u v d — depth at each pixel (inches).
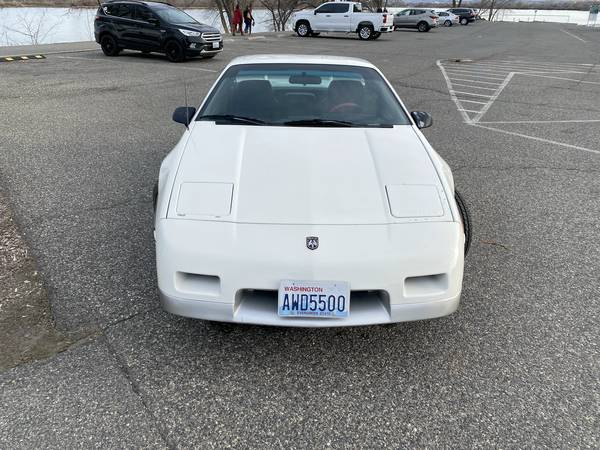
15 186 198.1
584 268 143.7
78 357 102.9
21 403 90.9
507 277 138.0
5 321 113.7
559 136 291.4
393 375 100.7
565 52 866.1
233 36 1055.6
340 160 114.9
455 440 85.7
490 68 619.8
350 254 93.8
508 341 111.7
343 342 110.6
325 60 161.9
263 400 93.4
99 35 631.8
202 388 95.9
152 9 593.0
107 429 86.1
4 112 326.3
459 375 101.0
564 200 194.4
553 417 90.8
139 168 221.1
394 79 507.2
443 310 98.4
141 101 367.6
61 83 438.6
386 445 84.5
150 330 112.0
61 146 253.3
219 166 111.6
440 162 124.1
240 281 93.7
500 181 214.4
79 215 171.3
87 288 127.3
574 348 109.4
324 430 87.3
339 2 1050.1
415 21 1464.1
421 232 98.0
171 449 82.7
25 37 1299.2
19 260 140.6
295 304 93.6
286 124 133.2
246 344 108.8
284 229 96.3
